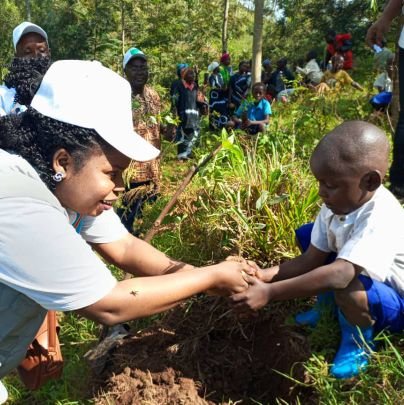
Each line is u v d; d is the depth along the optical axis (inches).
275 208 125.2
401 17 163.9
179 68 343.9
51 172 67.3
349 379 91.8
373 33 149.3
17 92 77.5
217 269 86.4
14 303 67.6
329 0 661.9
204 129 403.2
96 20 467.2
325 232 98.5
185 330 114.0
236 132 205.2
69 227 67.7
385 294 90.9
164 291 76.4
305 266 101.3
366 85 389.1
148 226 170.2
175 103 328.2
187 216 137.9
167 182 202.1
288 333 106.3
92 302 69.2
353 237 89.3
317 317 104.3
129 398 100.4
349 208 90.3
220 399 103.5
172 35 506.9
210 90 396.8
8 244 63.1
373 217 88.3
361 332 93.1
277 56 705.6
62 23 597.3
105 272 71.6
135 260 97.0
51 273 65.4
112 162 68.2
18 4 765.3
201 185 147.6
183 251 136.3
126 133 67.7
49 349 88.3
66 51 550.6
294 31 709.9
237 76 393.7
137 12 454.6
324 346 101.0
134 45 451.8
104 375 108.6
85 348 122.9
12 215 62.8
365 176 86.2
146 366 105.7
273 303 112.4
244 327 112.6
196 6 627.2
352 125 87.6
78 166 66.9
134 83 182.2
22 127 67.5
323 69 473.7
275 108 331.3
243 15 740.7
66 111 65.2
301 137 218.8
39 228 64.0
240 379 107.3
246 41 840.3
